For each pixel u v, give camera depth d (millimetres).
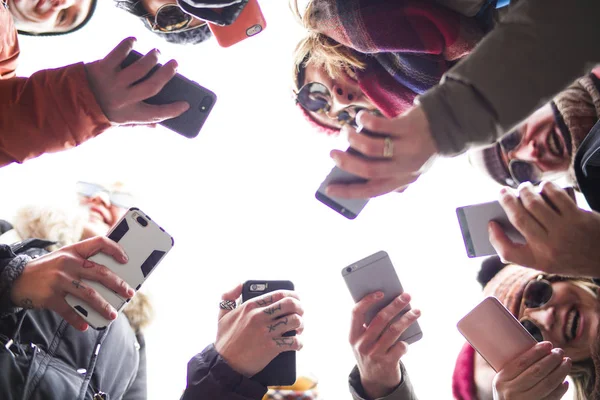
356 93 2055
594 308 2092
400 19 1683
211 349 1600
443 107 1128
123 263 1640
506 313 1833
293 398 2020
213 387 1489
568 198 1662
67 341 1705
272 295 1649
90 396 1703
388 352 1770
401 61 1774
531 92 1116
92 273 1553
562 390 1733
